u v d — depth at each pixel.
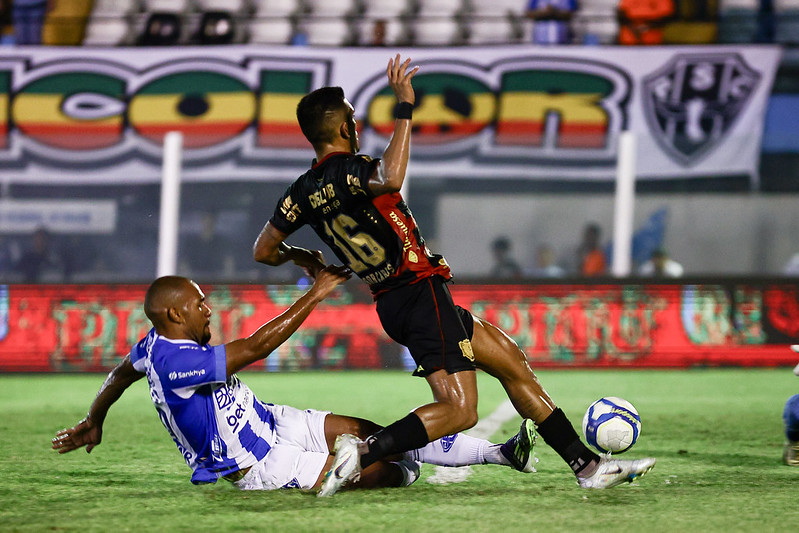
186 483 12.74
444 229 44.94
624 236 34.62
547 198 44.69
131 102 50.03
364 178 11.21
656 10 50.34
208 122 49.50
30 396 26.02
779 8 49.81
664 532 9.64
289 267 44.41
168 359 11.29
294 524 9.98
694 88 48.72
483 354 12.16
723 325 32.06
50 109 49.94
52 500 11.51
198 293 11.52
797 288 32.03
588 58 49.62
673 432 18.22
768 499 11.48
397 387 27.70
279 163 45.59
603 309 32.34
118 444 16.70
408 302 11.65
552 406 12.30
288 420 12.42
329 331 32.47
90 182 45.38
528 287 32.47
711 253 45.66
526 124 48.94
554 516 10.41
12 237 45.12
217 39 51.50
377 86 49.78
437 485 12.48
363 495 11.70
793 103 48.19
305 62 50.31
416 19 51.72
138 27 51.59
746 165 46.66
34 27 51.38
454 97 49.41
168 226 34.44
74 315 32.59
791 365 31.80
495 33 51.44
